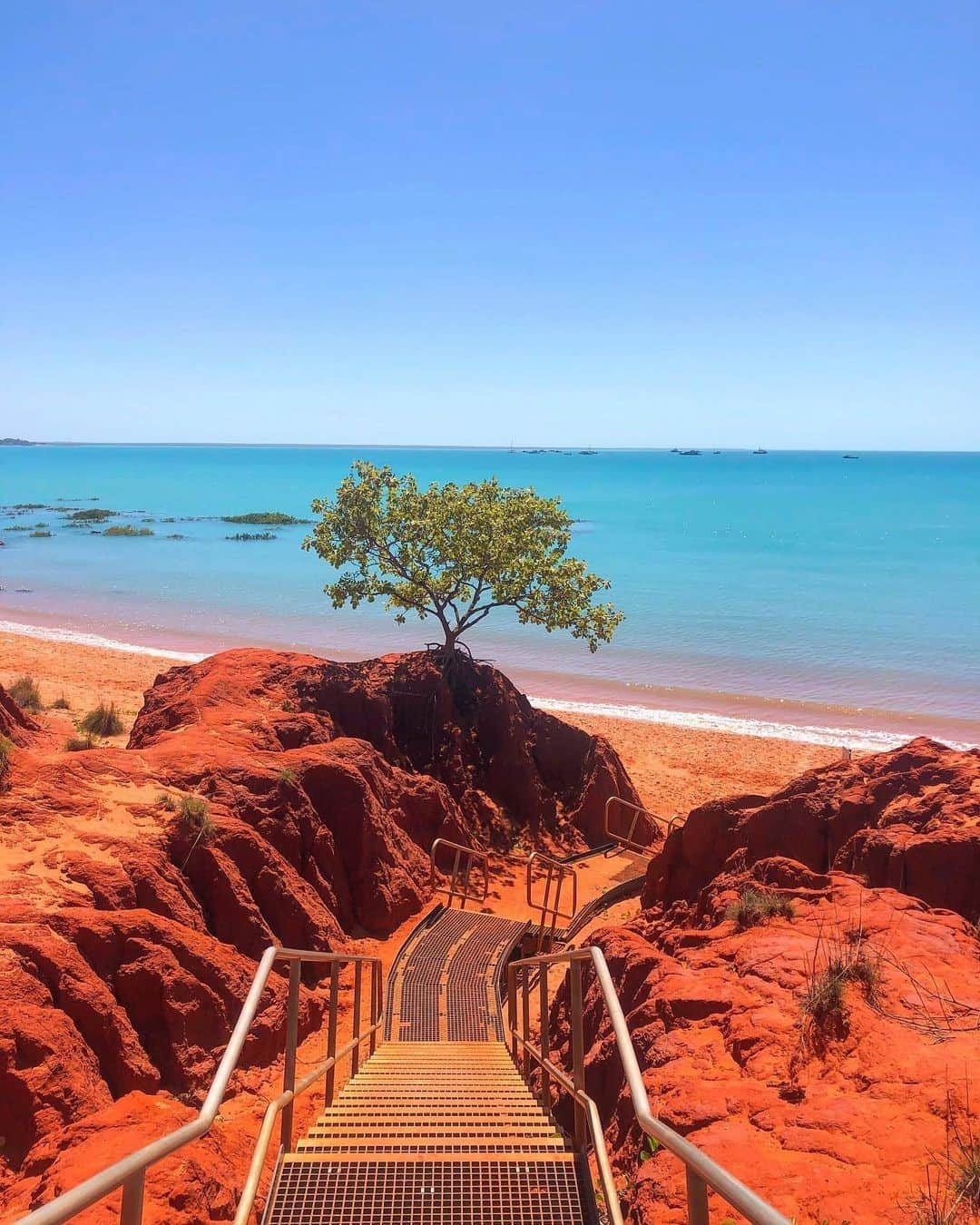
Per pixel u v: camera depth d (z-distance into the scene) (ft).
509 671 130.93
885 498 523.29
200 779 43.16
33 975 27.35
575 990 17.93
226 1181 20.01
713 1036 22.45
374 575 80.48
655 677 128.36
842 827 36.27
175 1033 29.60
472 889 58.85
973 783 35.24
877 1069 19.40
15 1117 23.31
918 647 144.66
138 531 298.15
